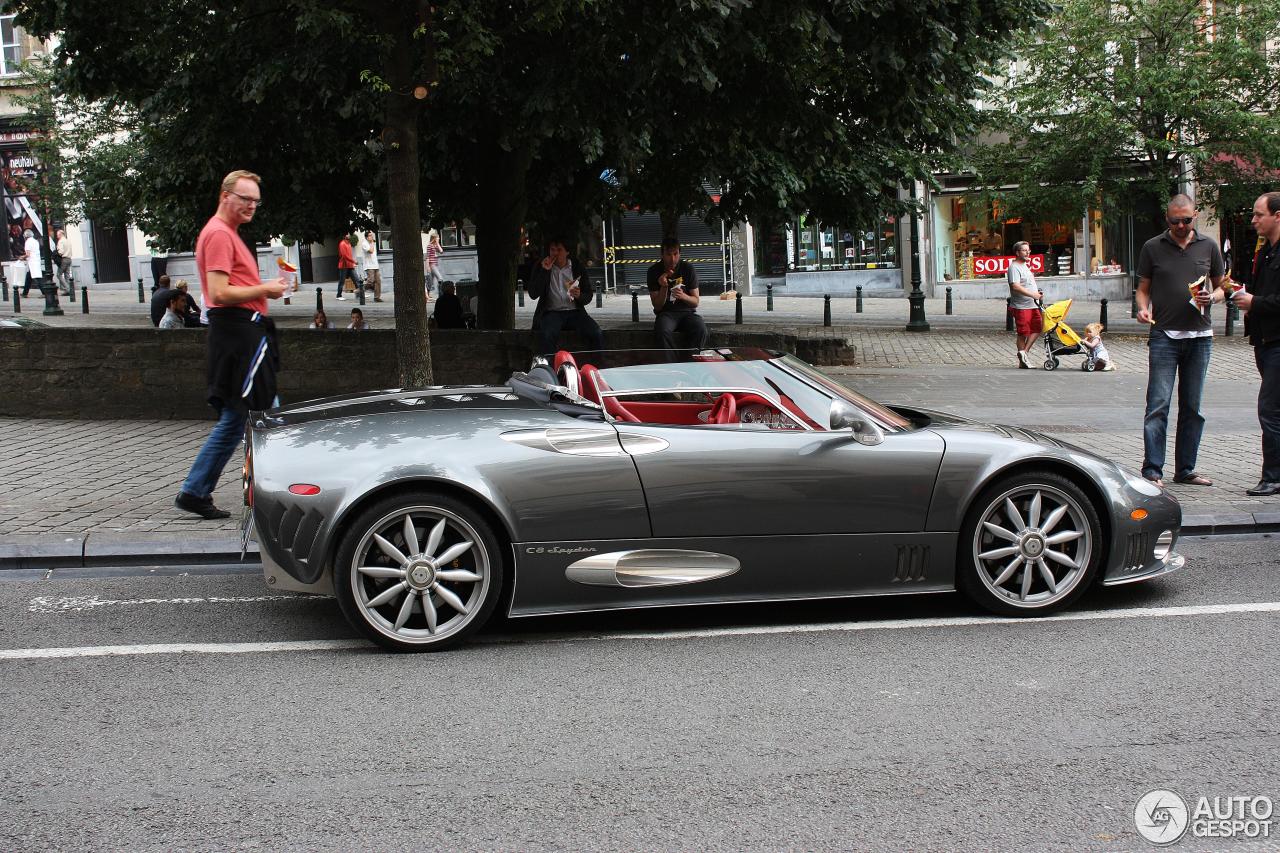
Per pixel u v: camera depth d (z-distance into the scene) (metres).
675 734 4.18
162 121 15.68
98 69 12.34
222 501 7.90
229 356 7.12
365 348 12.09
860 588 5.51
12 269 30.72
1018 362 17.47
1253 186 23.05
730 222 19.84
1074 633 5.36
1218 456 9.64
